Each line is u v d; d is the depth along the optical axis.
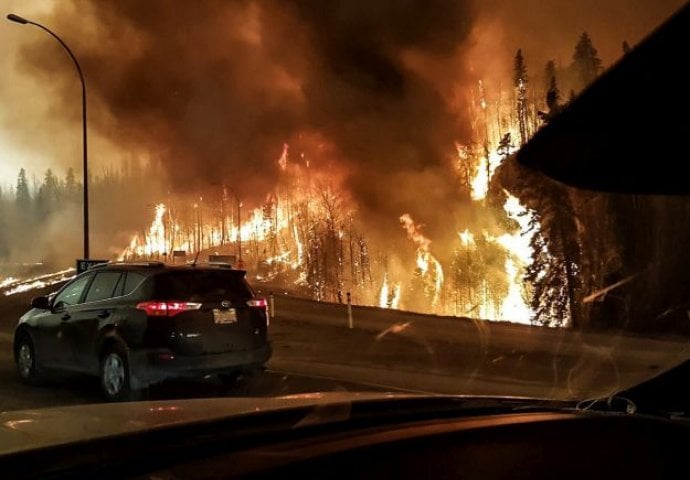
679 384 3.66
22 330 10.75
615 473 2.49
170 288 8.74
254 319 9.33
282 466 2.39
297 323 22.61
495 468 2.47
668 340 17.45
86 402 9.03
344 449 2.59
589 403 3.93
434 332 20.25
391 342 17.75
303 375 11.89
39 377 10.44
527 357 14.91
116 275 9.46
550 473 2.46
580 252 23.30
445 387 10.90
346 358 14.66
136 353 8.50
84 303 9.71
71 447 2.64
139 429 2.96
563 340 18.12
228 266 9.60
